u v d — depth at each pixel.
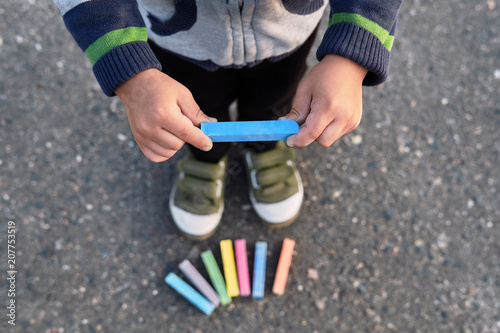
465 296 1.52
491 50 1.83
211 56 0.99
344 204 1.63
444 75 1.79
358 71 0.83
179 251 1.57
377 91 1.76
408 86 1.77
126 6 0.81
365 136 1.71
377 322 1.50
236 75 1.17
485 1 1.90
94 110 1.71
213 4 0.83
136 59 0.79
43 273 1.53
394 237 1.59
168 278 1.49
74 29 0.81
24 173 1.63
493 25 1.87
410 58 1.81
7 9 1.81
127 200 1.62
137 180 1.65
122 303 1.51
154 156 0.87
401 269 1.55
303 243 1.59
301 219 1.61
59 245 1.56
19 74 1.74
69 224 1.58
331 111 0.80
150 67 0.80
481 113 1.74
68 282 1.52
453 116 1.73
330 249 1.58
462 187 1.64
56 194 1.61
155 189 1.64
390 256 1.57
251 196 1.59
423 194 1.63
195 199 1.52
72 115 1.71
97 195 1.62
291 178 1.57
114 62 0.79
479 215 1.61
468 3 1.90
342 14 0.83
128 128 1.70
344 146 1.69
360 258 1.57
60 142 1.67
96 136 1.68
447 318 1.50
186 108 0.82
